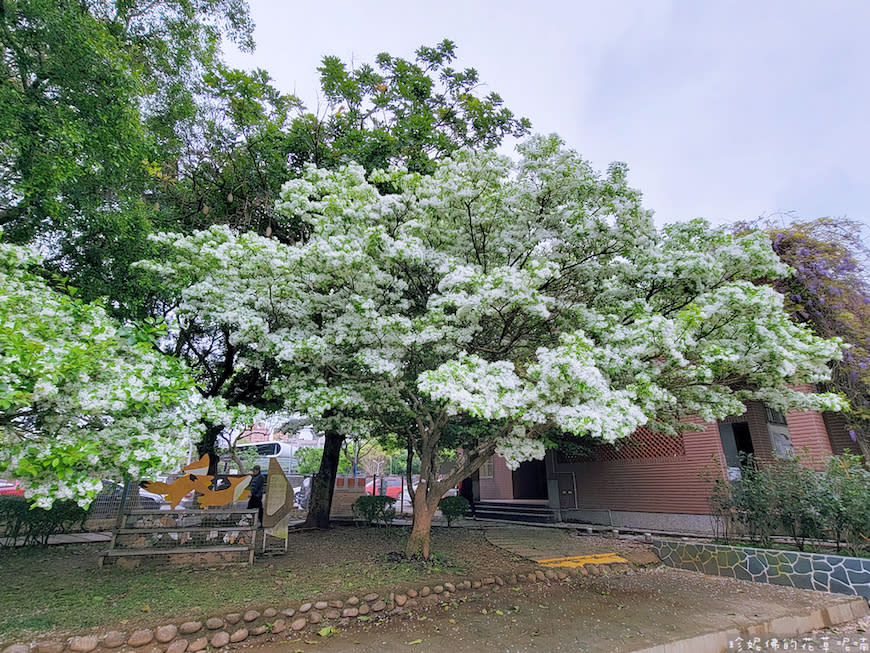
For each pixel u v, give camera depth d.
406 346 5.46
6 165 5.59
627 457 11.31
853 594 5.91
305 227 8.75
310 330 6.00
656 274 5.97
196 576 6.01
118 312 6.80
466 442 9.62
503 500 15.09
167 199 9.07
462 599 5.67
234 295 5.61
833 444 9.34
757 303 4.97
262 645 4.38
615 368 4.79
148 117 8.08
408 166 9.34
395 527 11.09
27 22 5.66
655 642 4.36
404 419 8.12
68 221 6.05
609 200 6.19
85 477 3.06
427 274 6.60
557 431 9.52
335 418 7.73
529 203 6.19
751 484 7.59
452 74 11.25
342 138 9.76
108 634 4.09
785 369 4.88
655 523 10.36
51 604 4.84
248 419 4.71
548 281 5.95
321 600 5.03
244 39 9.98
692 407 6.07
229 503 7.05
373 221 6.18
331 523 11.74
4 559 6.94
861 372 8.09
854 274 8.62
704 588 6.36
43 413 3.40
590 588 6.31
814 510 6.75
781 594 6.03
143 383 3.63
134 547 6.53
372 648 4.27
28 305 3.64
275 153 9.23
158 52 8.12
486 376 4.75
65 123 5.56
